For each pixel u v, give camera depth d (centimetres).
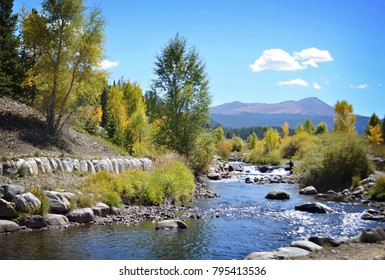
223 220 1470
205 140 3139
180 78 3139
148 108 3234
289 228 1339
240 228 1325
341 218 1545
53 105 2359
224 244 1097
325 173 2617
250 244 1105
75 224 1280
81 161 1875
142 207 1658
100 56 2428
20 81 2538
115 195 1585
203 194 2219
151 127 3616
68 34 2345
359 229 1330
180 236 1179
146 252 990
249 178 3173
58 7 2298
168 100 3134
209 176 3369
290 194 2391
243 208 1786
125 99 5538
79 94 2544
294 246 923
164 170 2144
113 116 3591
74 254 946
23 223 1188
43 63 2356
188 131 3095
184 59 3162
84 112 2603
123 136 3459
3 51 2409
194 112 3114
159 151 3112
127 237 1141
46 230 1184
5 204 1182
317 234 1252
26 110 2469
